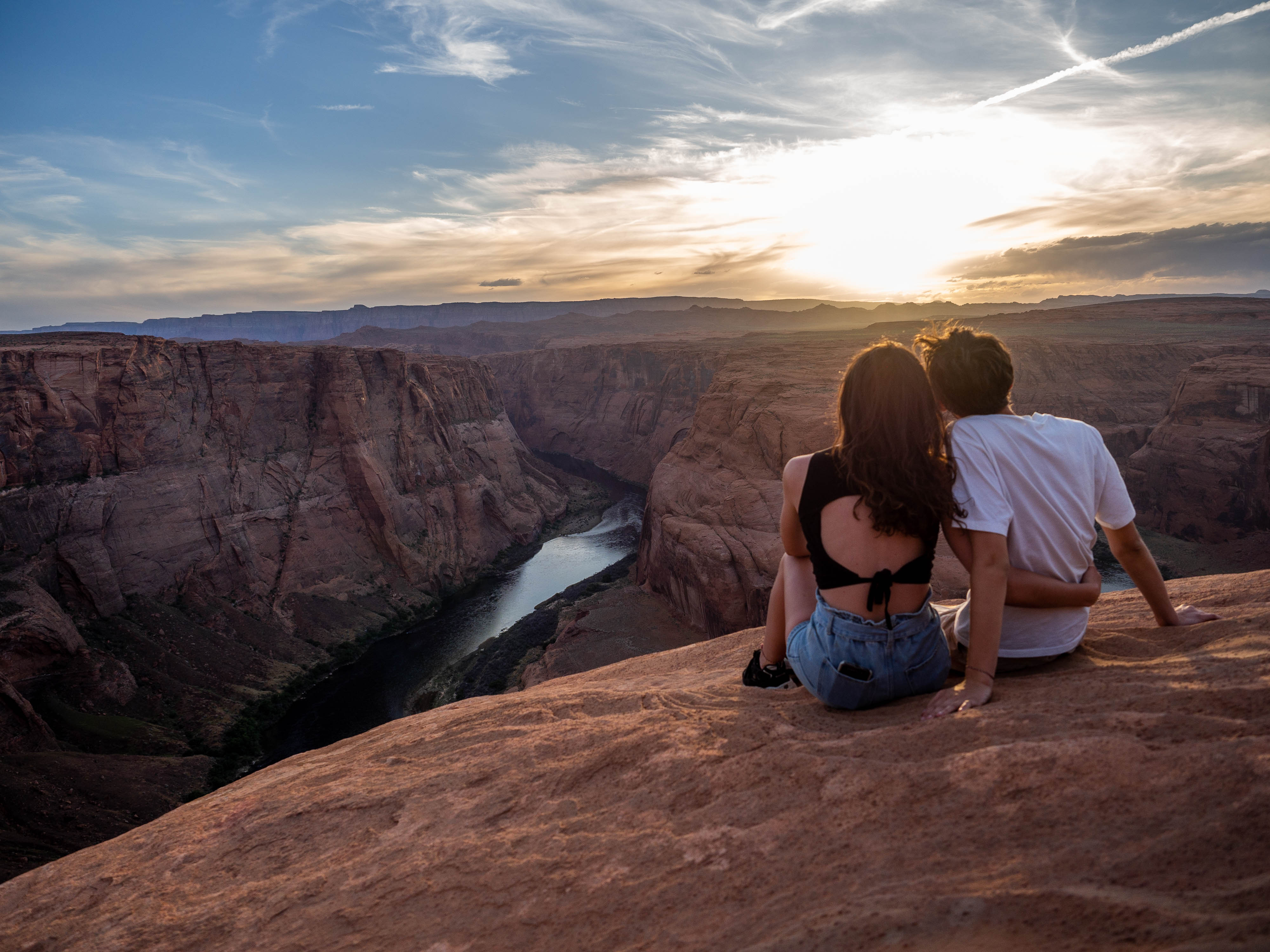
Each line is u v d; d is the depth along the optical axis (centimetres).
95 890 320
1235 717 200
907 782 213
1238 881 132
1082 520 289
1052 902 142
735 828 224
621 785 279
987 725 235
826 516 290
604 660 4309
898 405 269
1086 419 9481
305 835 317
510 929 214
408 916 236
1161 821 160
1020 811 183
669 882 209
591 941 196
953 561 3228
